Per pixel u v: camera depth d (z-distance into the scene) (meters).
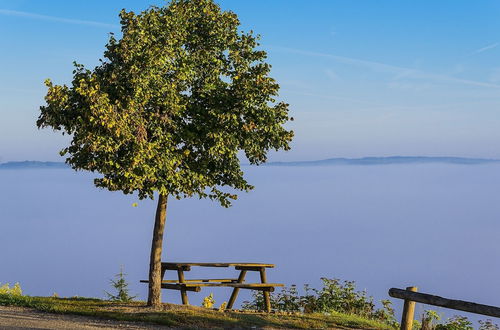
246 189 16.97
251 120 15.92
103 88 14.70
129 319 15.09
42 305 16.28
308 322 16.28
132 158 14.54
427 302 10.74
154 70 14.93
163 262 18.06
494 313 10.02
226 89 16.30
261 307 19.38
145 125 15.34
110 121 14.14
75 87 14.62
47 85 14.52
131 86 14.70
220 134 15.76
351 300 19.19
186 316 15.58
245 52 16.56
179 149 16.22
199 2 16.55
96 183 15.72
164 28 15.55
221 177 17.08
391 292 11.31
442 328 16.22
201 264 18.14
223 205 16.88
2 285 19.19
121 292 19.06
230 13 16.67
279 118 16.41
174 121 15.85
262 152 16.91
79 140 14.46
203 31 16.55
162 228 17.03
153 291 16.88
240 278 18.72
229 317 16.16
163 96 15.42
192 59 16.06
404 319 11.12
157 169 15.34
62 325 13.91
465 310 10.29
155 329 14.23
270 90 16.02
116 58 15.04
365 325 16.69
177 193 16.20
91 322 14.65
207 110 16.03
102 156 14.84
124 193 15.66
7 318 14.34
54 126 14.96
